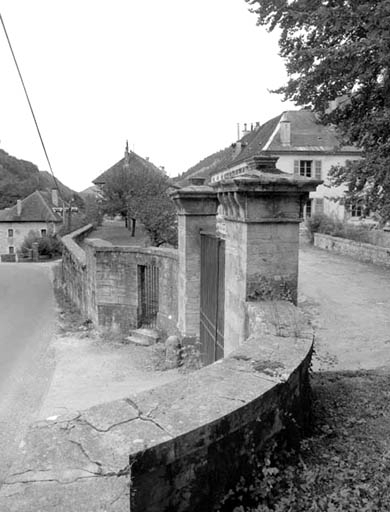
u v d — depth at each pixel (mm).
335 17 6000
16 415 7527
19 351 11234
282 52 7691
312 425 3328
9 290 20844
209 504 2238
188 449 2125
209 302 7102
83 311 15227
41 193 53812
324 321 8570
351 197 7820
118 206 24562
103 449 1998
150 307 12047
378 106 7340
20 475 1858
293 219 4348
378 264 16734
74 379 8961
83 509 1696
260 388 2578
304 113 32000
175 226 17922
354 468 2791
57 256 38625
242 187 4129
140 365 9539
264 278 4367
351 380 4473
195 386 2605
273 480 2514
